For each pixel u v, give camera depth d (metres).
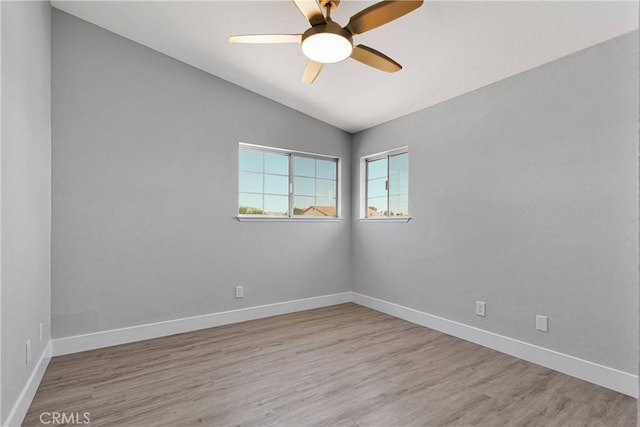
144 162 2.93
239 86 3.45
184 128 3.13
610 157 2.04
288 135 3.77
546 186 2.35
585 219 2.15
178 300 3.08
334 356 2.54
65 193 2.59
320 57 1.96
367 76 2.95
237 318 3.40
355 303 4.18
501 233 2.63
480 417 1.76
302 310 3.84
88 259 2.68
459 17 2.10
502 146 2.63
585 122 2.15
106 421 1.72
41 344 2.20
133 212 2.87
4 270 1.48
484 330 2.75
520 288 2.50
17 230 1.67
